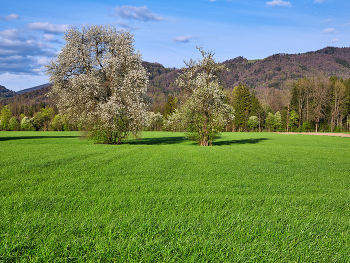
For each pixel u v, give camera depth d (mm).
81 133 29656
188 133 30250
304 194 7664
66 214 5375
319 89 82438
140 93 31312
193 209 5852
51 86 30703
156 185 8359
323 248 3854
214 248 3748
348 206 6285
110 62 29422
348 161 15367
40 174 10180
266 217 5223
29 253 3596
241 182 9117
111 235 4160
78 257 3457
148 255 3568
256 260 3465
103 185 8367
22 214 5293
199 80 28016
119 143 31719
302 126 82062
